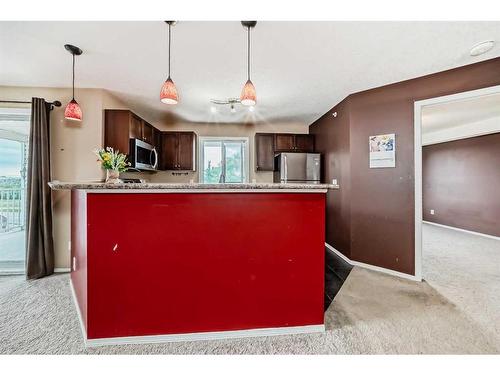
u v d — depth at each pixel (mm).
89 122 2926
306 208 1757
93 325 1585
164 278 1635
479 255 3590
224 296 1684
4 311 1996
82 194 1751
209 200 1667
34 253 2666
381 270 2883
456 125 4996
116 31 1847
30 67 2416
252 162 4762
